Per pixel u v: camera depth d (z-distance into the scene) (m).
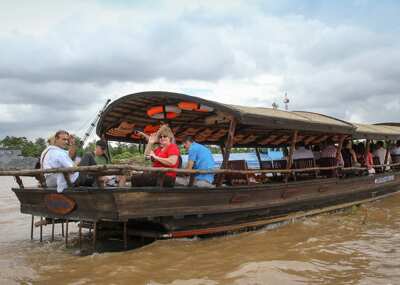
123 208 6.26
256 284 5.11
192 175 7.34
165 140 7.45
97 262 6.30
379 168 14.91
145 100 8.34
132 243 7.91
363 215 11.05
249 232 8.52
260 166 13.70
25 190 7.99
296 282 5.21
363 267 5.90
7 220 12.30
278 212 9.53
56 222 8.80
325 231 8.70
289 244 7.37
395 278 5.39
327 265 6.00
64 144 7.89
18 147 92.12
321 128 10.09
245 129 10.55
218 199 7.68
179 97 7.74
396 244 7.40
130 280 5.35
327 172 12.51
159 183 6.77
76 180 7.47
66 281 5.49
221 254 6.58
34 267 6.34
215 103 7.64
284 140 13.21
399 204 13.38
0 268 6.34
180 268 5.82
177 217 7.12
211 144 12.40
